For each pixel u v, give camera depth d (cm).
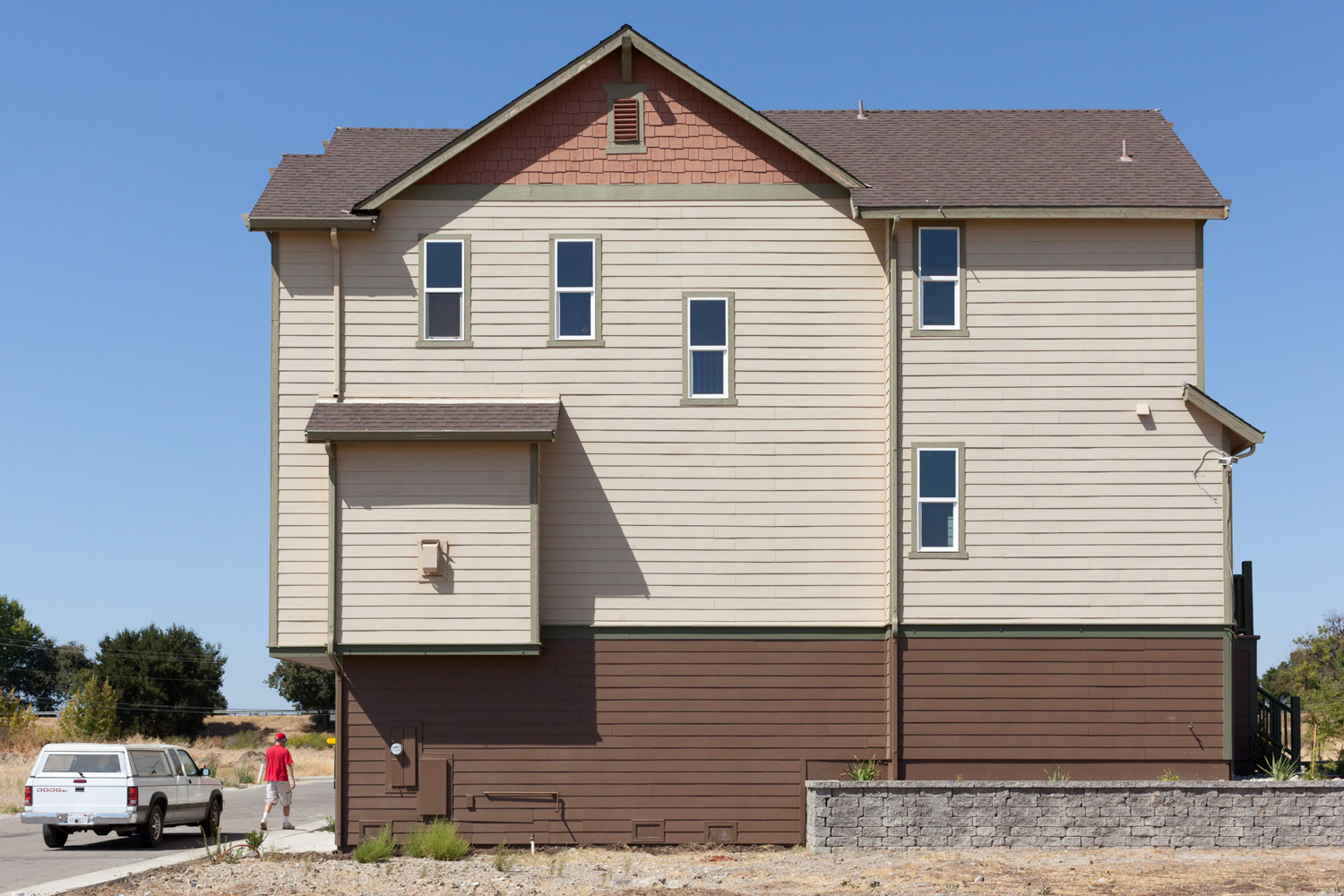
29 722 5359
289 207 1858
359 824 1780
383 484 1769
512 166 1878
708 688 1808
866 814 1669
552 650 1805
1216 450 1809
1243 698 1983
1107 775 1767
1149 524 1802
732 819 1784
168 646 7325
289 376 1842
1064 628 1788
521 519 1769
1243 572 2028
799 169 1878
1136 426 1814
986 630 1789
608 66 1892
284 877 1566
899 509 1800
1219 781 1694
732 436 1842
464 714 1792
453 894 1430
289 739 6888
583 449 1839
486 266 1864
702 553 1825
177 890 1490
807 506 1833
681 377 1850
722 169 1878
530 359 1852
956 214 1808
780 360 1853
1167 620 1788
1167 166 1961
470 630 1755
